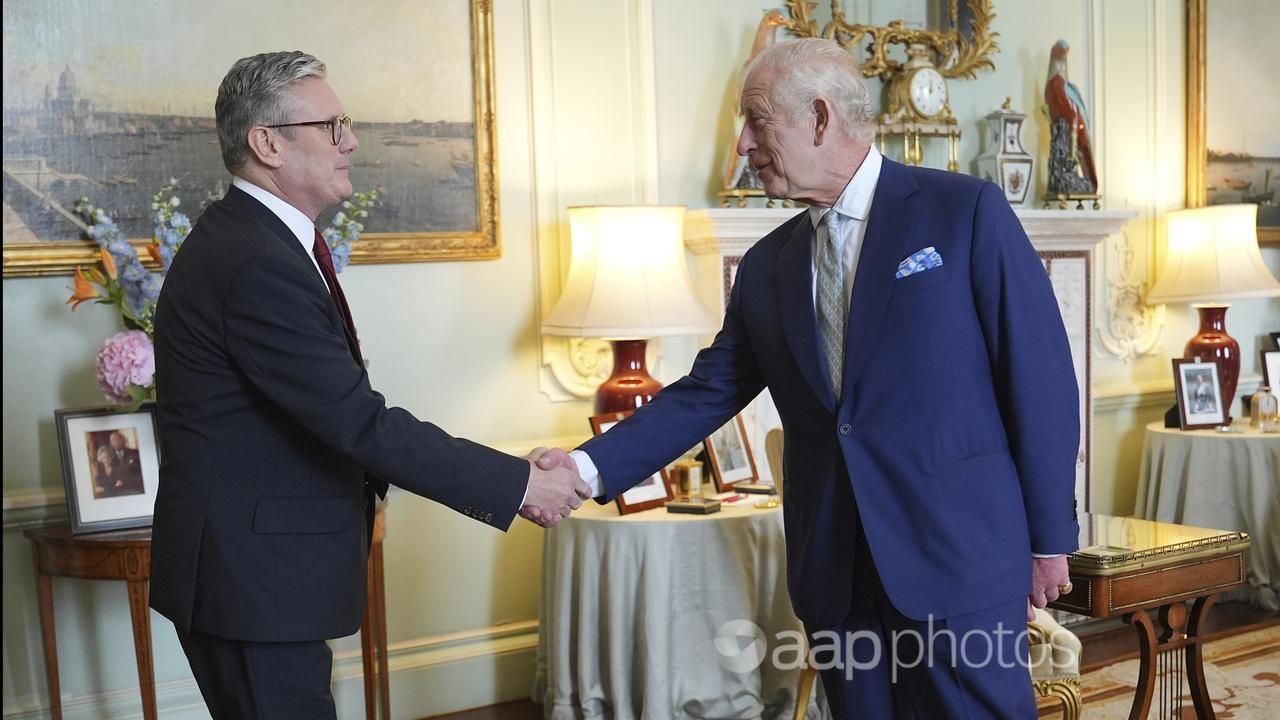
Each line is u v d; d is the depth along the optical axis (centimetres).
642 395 396
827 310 225
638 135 442
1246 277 523
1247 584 507
